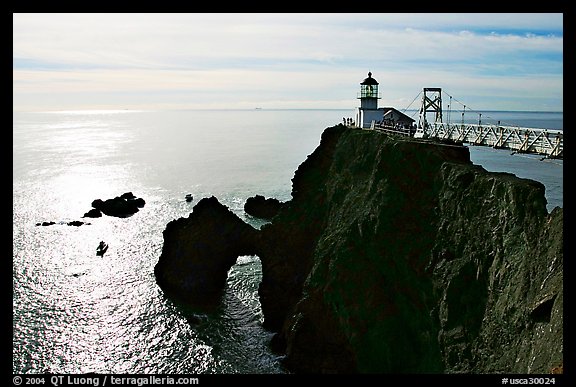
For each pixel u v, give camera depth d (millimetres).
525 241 25281
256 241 50219
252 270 55250
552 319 21906
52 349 38188
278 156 158500
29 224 71188
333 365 34531
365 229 35375
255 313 45562
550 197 72062
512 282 25141
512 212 26609
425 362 29906
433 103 47156
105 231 68750
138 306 45906
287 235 47875
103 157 150875
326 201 46562
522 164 106125
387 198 34750
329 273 36438
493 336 25234
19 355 37000
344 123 61844
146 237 66188
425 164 34281
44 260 56344
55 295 47375
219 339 40719
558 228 23359
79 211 79938
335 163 47125
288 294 45031
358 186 41062
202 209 52438
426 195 33500
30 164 131000
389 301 33000
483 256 27484
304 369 35469
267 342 40312
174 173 121000
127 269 54469
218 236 51500
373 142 41906
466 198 29938
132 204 81000
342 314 34688
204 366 36719
